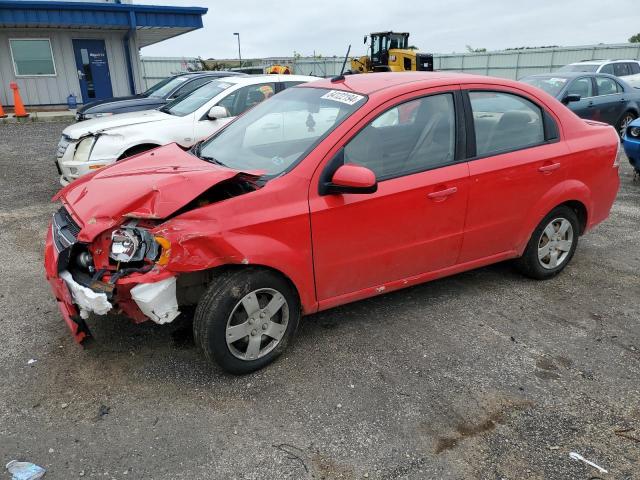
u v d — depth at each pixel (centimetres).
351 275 346
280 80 826
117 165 386
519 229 418
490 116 394
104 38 1850
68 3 1595
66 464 254
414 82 369
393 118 350
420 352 350
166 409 294
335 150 327
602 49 2692
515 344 360
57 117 1636
